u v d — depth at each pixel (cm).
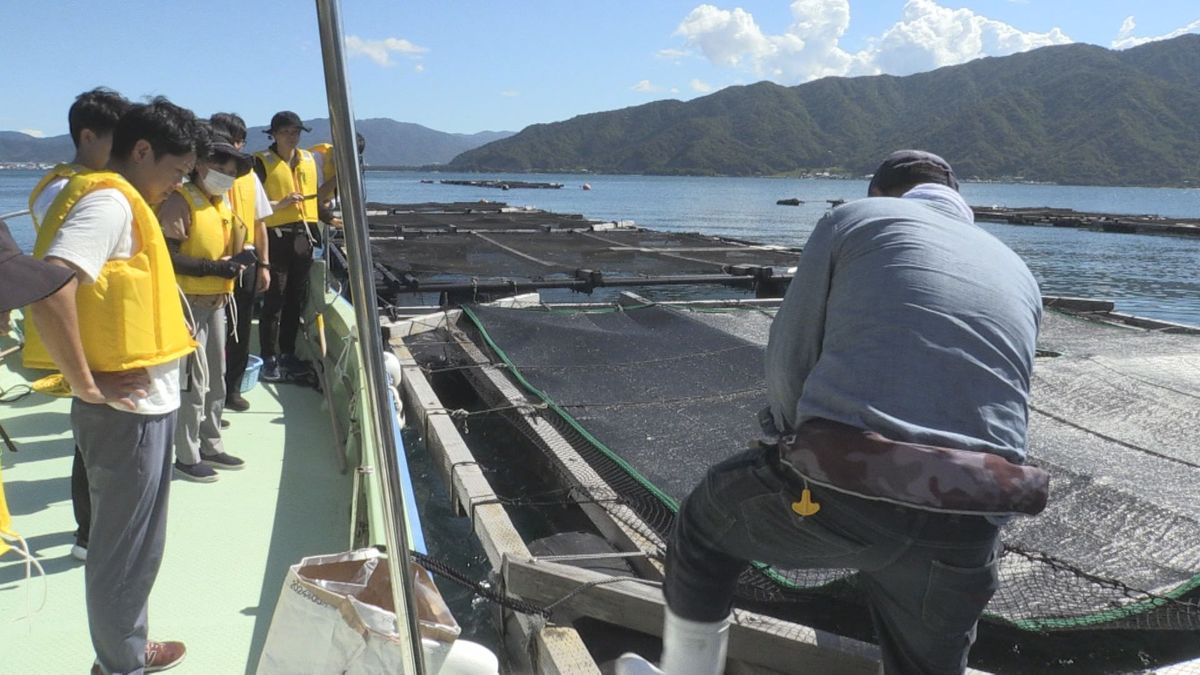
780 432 225
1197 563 380
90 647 292
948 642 210
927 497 182
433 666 217
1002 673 374
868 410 191
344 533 385
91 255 210
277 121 646
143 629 243
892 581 207
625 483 483
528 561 358
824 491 197
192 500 408
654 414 584
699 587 238
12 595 320
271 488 427
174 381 240
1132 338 838
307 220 666
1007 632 393
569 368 689
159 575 339
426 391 645
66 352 200
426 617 229
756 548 221
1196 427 559
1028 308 208
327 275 687
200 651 292
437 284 1125
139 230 228
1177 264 2250
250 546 368
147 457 228
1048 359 730
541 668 323
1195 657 383
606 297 1402
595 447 529
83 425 222
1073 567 364
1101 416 583
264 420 530
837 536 200
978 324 197
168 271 236
